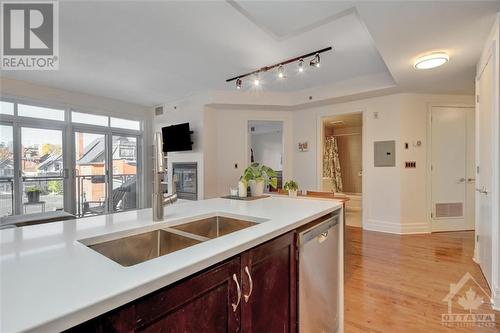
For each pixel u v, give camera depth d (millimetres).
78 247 898
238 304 924
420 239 3865
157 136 1351
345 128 7914
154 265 728
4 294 563
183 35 2828
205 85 4652
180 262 748
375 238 3928
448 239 3855
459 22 2135
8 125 4340
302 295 1330
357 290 2332
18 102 4434
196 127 5309
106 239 1072
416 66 2949
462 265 2854
